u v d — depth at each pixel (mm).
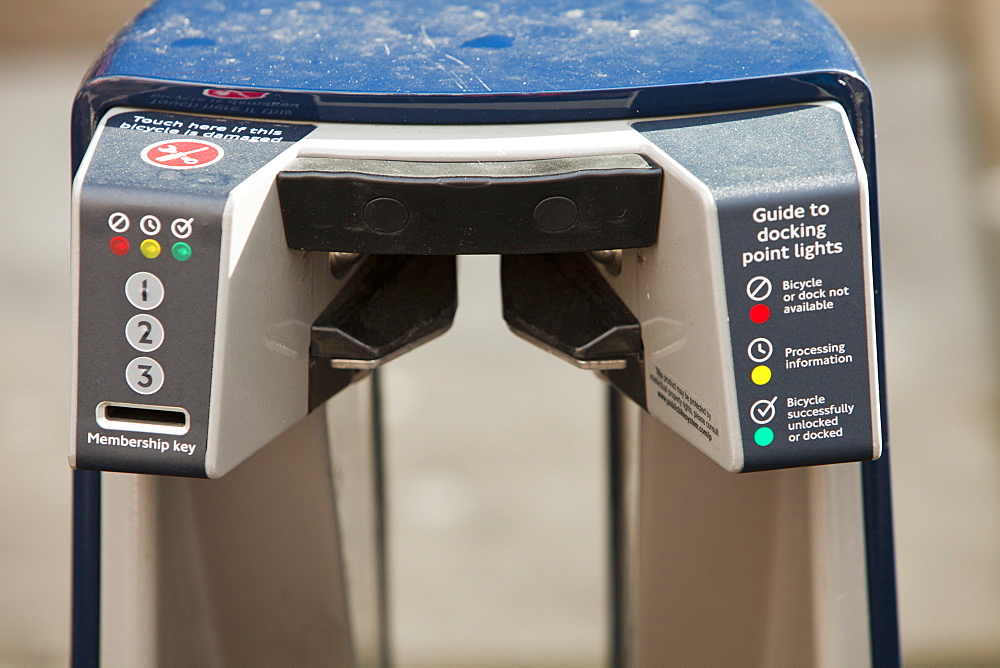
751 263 820
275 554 1175
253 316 855
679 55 915
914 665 2336
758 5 1001
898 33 5738
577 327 976
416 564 2736
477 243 871
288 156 859
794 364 837
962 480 2920
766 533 1113
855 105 890
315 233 875
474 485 3033
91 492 1076
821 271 827
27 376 3377
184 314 824
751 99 878
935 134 4832
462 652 2426
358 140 868
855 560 1077
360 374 1068
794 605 1109
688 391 888
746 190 814
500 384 3480
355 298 1000
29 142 4961
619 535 1331
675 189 842
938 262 3938
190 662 1140
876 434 852
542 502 2971
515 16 992
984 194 4312
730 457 844
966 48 5434
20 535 2777
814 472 1062
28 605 2564
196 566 1126
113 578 1088
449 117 876
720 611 1172
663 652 1236
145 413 858
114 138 864
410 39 953
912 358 3443
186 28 976
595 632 2504
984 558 2658
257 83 885
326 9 1012
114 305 830
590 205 860
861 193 820
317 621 1219
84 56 5902
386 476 1494
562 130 872
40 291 3812
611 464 1344
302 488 1163
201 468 842
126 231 818
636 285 946
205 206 808
